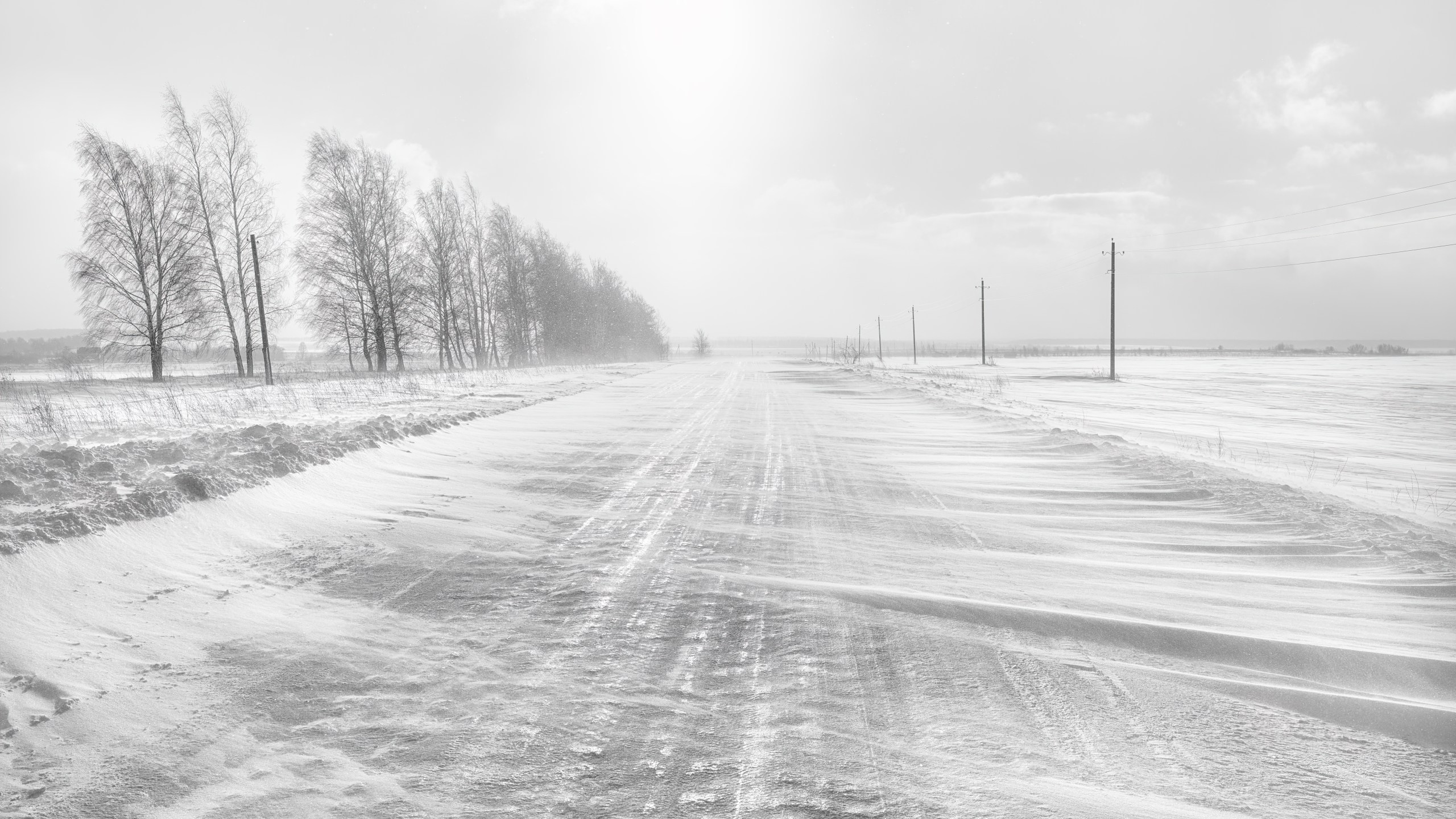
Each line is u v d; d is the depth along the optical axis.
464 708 3.55
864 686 3.91
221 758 3.06
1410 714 3.68
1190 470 10.50
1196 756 3.29
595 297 71.00
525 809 2.77
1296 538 7.24
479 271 49.59
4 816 2.60
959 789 2.96
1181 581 5.88
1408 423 22.28
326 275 37.88
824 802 2.84
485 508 7.76
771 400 23.73
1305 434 19.28
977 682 3.99
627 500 8.48
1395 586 5.77
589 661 4.14
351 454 9.49
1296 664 4.32
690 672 4.04
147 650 4.02
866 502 8.73
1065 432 14.77
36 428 10.78
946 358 105.62
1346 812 2.88
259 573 5.40
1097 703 3.78
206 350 33.53
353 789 2.87
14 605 4.20
